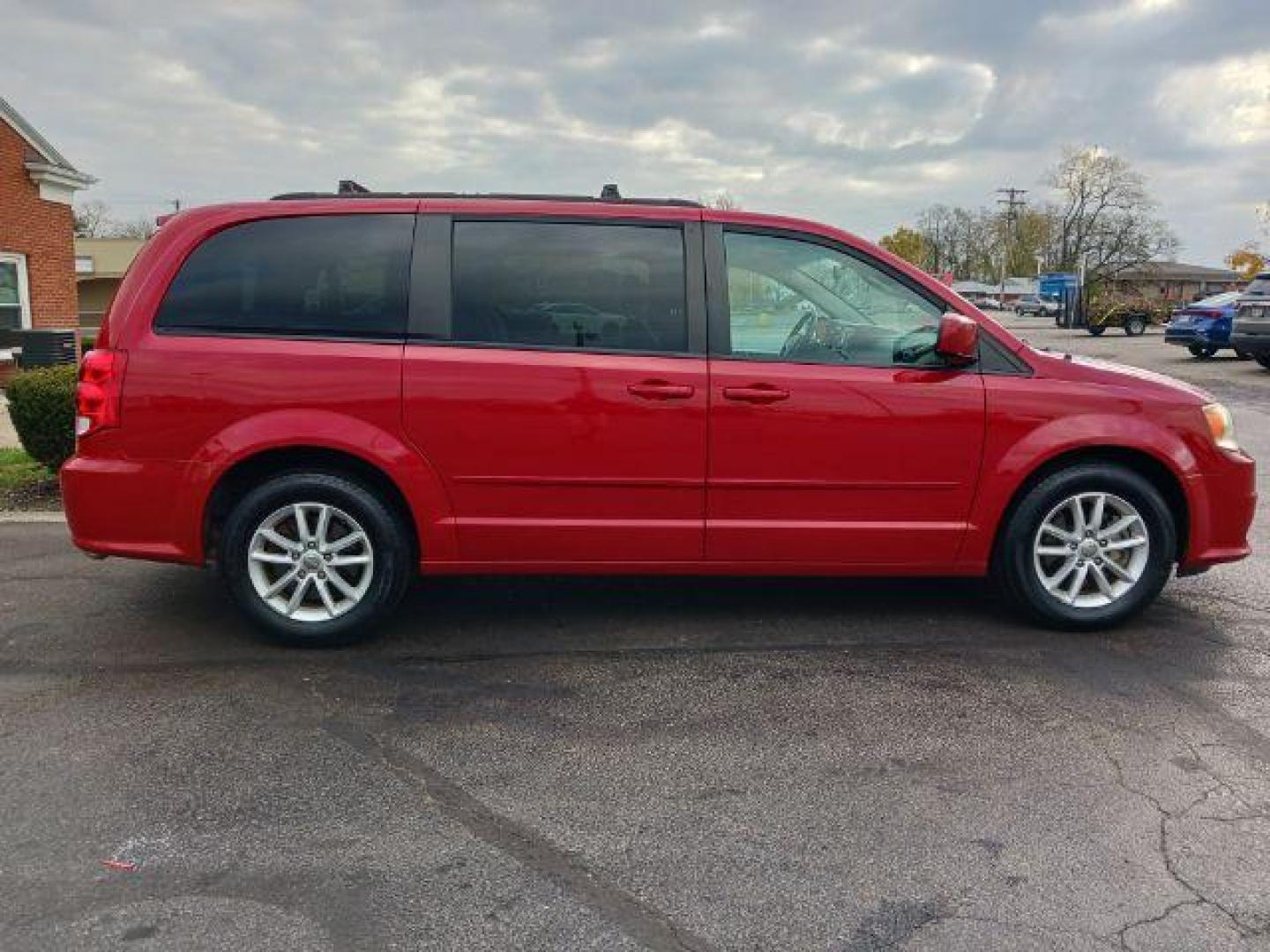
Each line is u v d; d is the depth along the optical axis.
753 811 3.03
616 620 4.75
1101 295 44.97
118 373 4.09
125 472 4.12
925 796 3.12
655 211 4.36
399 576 4.32
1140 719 3.67
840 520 4.37
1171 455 4.42
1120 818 2.99
